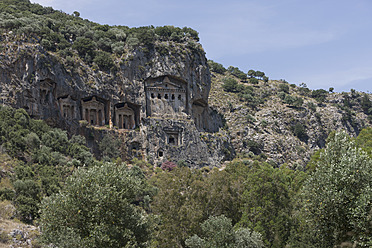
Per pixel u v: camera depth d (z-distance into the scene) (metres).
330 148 52.16
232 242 63.00
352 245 35.50
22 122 106.69
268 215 70.88
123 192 55.25
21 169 86.38
